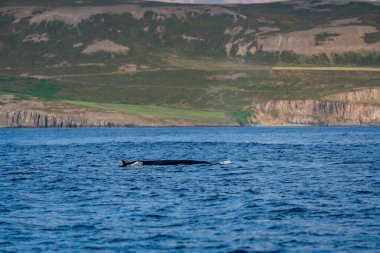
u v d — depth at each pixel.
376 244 152.62
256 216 181.88
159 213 187.38
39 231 167.62
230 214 184.88
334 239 157.00
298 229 166.50
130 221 177.38
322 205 197.50
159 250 149.75
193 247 151.62
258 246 151.88
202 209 192.75
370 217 179.12
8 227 172.00
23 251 150.25
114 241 157.25
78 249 151.25
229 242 155.25
